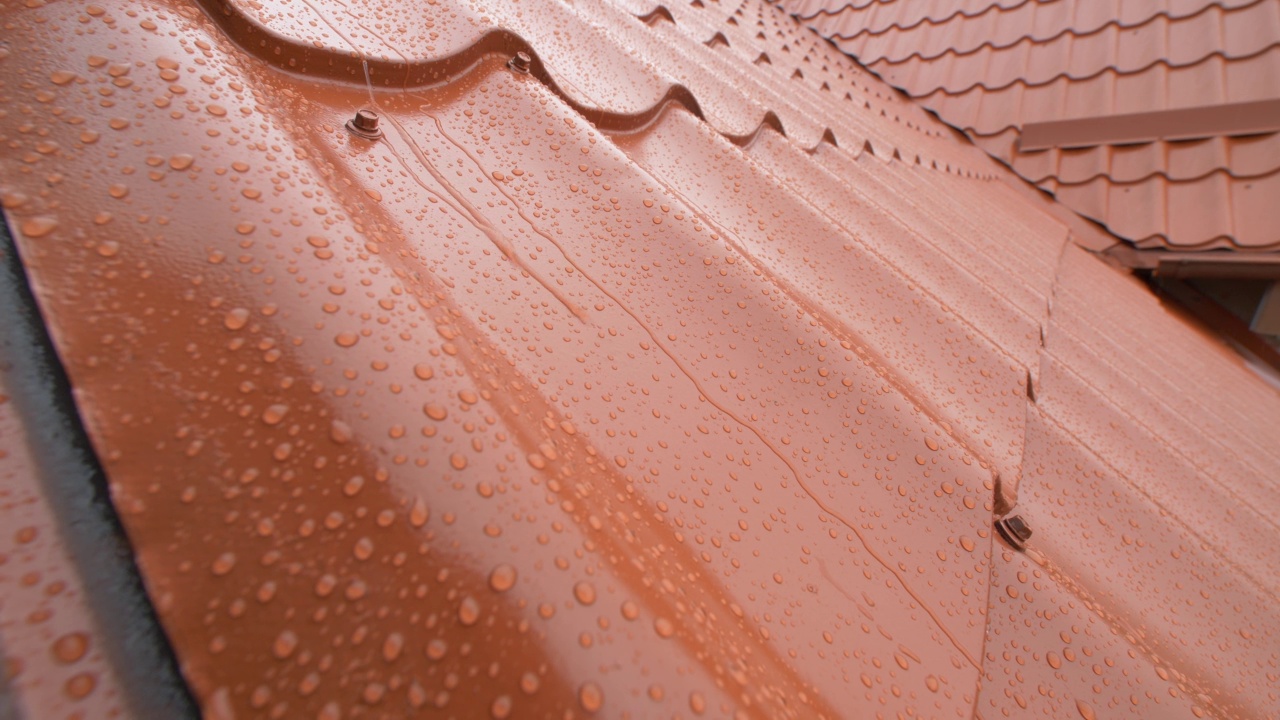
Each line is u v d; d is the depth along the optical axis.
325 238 0.20
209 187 0.19
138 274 0.18
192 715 0.15
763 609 0.21
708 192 0.37
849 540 0.24
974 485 0.27
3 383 0.17
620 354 0.25
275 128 0.22
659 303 0.27
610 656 0.17
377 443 0.18
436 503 0.17
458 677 0.16
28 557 0.16
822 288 0.35
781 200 0.39
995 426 0.33
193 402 0.17
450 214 0.26
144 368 0.17
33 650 0.14
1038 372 0.43
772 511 0.24
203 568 0.16
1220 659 0.30
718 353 0.27
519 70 0.33
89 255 0.18
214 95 0.21
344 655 0.16
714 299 0.29
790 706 0.19
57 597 0.15
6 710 0.14
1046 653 0.25
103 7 0.21
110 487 0.16
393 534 0.17
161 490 0.16
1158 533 0.34
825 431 0.27
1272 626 0.32
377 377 0.18
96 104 0.19
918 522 0.26
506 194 0.28
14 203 0.17
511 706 0.16
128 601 0.16
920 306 0.37
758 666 0.19
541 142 0.31
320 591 0.16
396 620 0.16
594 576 0.18
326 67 0.27
